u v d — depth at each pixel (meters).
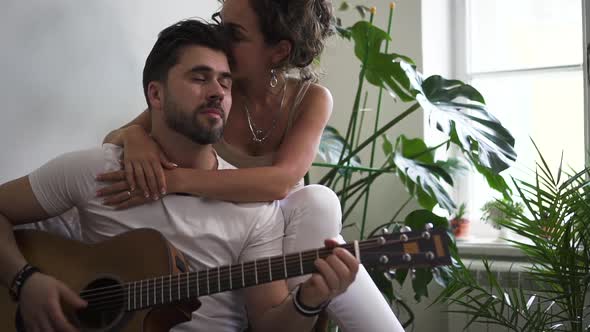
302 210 1.74
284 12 1.90
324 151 2.80
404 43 3.22
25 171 2.07
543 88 3.22
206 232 1.59
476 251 3.07
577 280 2.18
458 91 2.59
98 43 2.34
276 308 1.54
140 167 1.59
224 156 2.08
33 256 1.58
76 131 2.25
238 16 1.89
